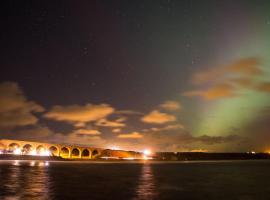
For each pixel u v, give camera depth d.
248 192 49.53
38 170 90.19
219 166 145.62
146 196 44.31
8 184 54.56
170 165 153.50
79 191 47.69
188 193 47.81
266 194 47.59
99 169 104.62
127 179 68.06
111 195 44.62
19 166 109.88
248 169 116.44
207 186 56.84
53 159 188.62
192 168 122.19
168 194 46.50
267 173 92.50
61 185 54.50
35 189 48.62
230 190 51.66
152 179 69.06
